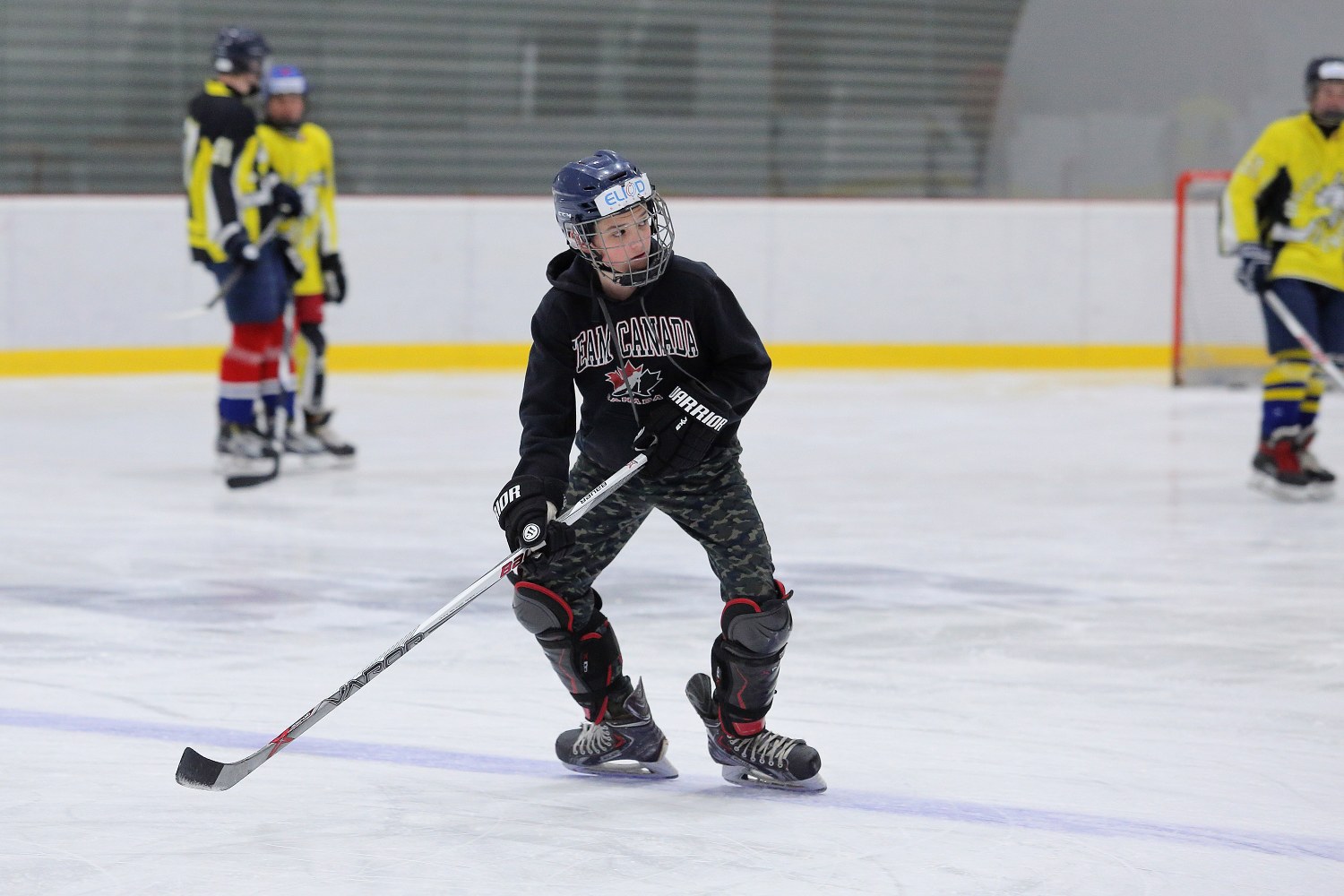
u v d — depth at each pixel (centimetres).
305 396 2470
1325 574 1661
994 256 4419
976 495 2203
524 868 802
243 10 4184
